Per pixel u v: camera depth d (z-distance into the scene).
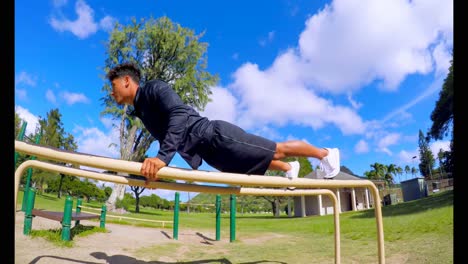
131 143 23.47
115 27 22.64
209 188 2.25
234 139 1.87
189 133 1.86
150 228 10.04
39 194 23.39
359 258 4.68
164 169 1.69
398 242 5.46
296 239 7.89
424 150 70.62
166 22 23.81
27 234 5.46
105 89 22.20
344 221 10.50
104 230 7.51
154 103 1.92
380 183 30.25
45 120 27.05
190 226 11.84
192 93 24.55
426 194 18.30
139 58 23.73
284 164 2.13
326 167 2.23
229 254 5.66
